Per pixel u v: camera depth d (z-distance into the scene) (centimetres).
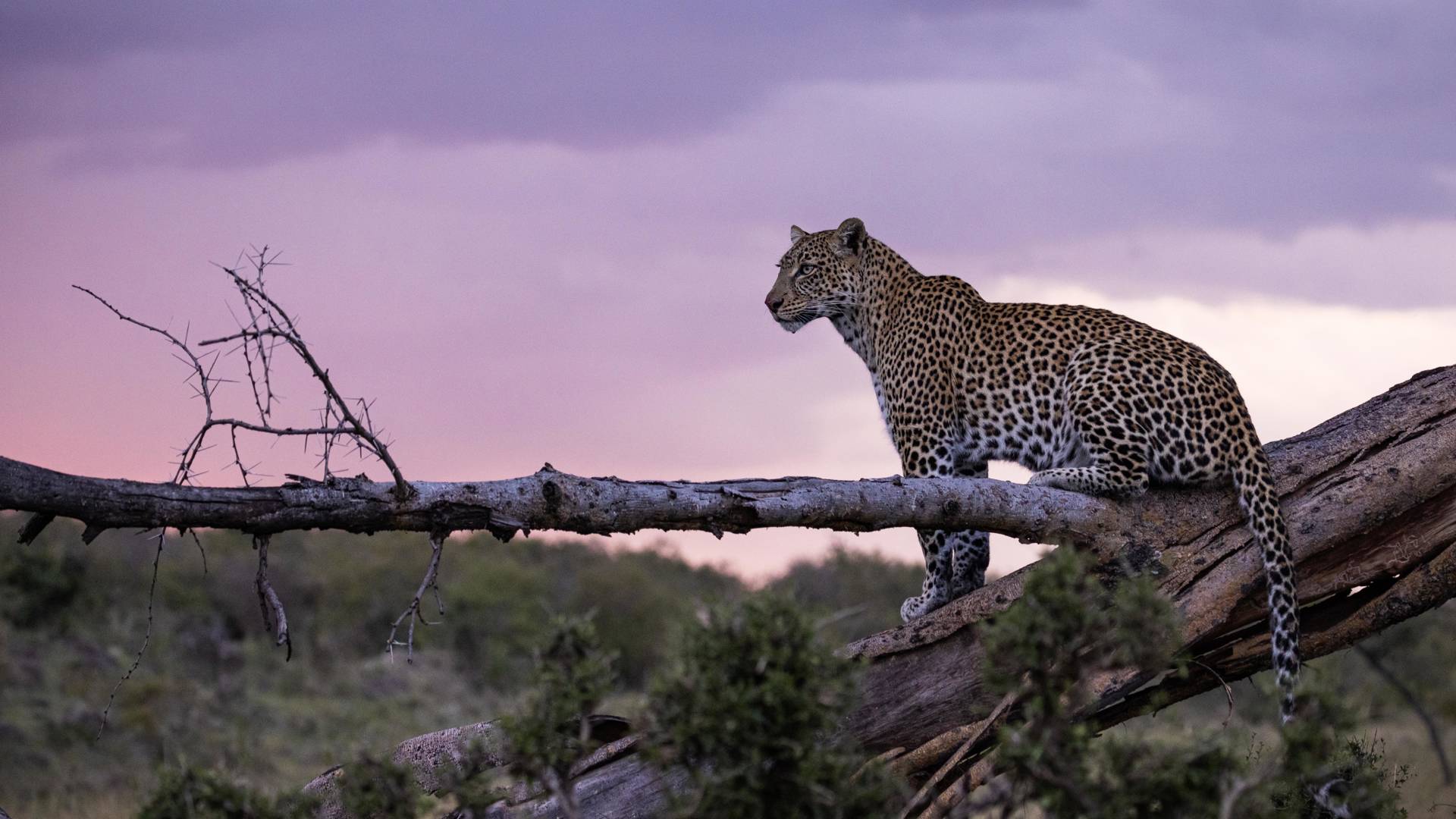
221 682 2908
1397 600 914
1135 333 1009
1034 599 564
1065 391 997
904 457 1148
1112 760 548
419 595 710
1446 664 3139
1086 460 991
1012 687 572
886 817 576
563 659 585
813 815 555
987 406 1064
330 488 693
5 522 3500
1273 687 952
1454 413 927
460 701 3123
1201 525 913
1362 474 913
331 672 3186
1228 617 903
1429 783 1897
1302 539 908
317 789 910
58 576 3172
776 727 545
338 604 3675
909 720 901
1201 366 969
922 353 1130
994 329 1073
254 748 2503
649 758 560
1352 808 697
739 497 796
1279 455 943
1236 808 546
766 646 550
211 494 666
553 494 743
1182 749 555
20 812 2061
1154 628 562
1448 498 912
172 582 3516
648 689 561
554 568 4634
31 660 2770
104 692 2691
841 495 823
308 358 656
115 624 3105
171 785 583
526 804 892
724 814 544
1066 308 1063
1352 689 2736
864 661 586
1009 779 555
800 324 1297
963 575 1093
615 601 3641
